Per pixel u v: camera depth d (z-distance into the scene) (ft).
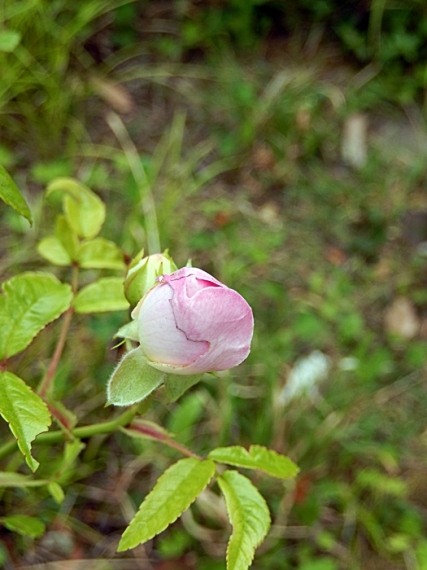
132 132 1.86
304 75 2.06
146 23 2.06
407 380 1.59
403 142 2.01
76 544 1.28
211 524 1.32
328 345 1.60
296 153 1.92
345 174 1.93
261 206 1.82
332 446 1.45
